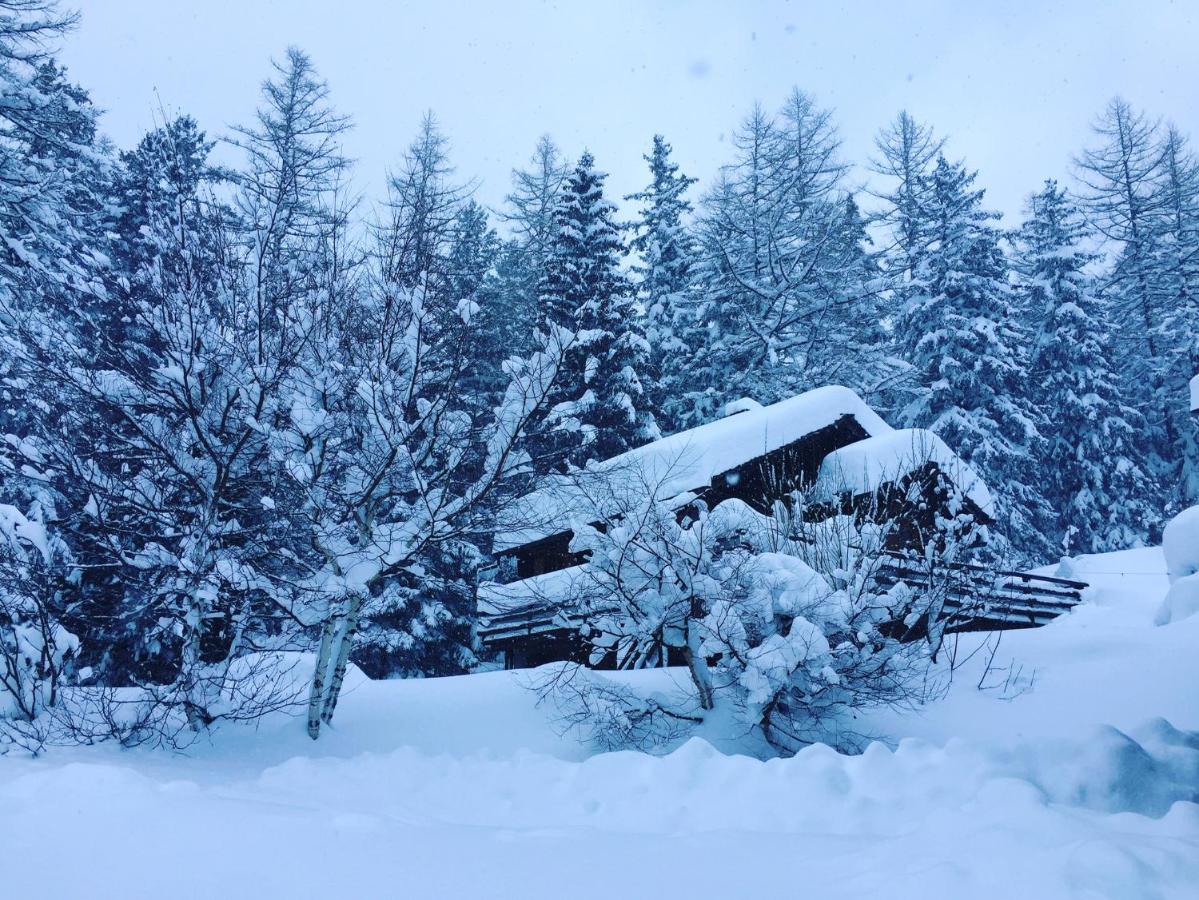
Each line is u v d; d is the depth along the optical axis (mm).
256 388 9445
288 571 9914
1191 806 4270
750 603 9047
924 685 9508
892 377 29297
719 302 32781
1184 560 14625
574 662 9938
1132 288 40969
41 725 8422
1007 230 35562
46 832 4148
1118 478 32938
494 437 9820
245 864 3713
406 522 9852
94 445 9289
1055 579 18141
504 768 7148
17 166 18484
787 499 13016
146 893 3281
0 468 10484
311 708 9047
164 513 9453
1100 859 3191
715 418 30688
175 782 5305
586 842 4395
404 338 9914
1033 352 36281
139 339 10180
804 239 32594
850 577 9961
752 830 4914
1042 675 9898
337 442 10000
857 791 5535
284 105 23562
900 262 36625
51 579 9227
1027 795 4344
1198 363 34219
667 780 6102
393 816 5188
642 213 35625
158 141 24750
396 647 23328
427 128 25328
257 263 9812
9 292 15914
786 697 8898
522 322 30766
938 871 3273
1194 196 42656
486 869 3771
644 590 9242
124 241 23547
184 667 8859
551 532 10500
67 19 17156
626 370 26234
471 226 36406
